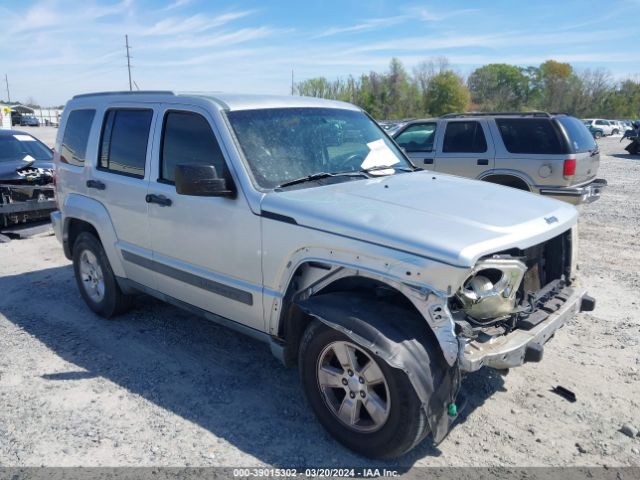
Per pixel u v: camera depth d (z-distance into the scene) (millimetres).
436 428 2879
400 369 2832
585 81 94500
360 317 2973
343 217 3131
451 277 2723
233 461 3152
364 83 88375
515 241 2980
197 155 3947
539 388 3928
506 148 8617
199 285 4020
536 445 3287
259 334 3730
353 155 4301
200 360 4426
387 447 3002
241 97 4148
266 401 3797
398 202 3389
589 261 7293
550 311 3363
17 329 5086
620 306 5555
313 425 3510
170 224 4133
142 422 3549
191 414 3637
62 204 5441
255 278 3600
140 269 4598
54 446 3299
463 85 86188
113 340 4812
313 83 88062
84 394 3902
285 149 3902
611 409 3664
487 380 4027
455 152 9086
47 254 7859
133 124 4574
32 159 9977
